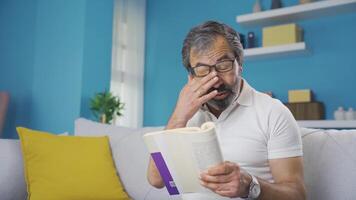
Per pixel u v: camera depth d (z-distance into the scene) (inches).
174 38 166.2
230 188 32.7
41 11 146.7
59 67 138.6
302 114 125.8
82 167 69.4
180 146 32.5
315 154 54.7
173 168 34.0
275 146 43.9
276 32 133.7
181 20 165.5
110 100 131.7
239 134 46.0
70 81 135.0
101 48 142.6
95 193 67.8
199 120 48.8
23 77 143.9
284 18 136.2
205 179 32.1
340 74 130.0
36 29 146.6
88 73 135.5
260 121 45.5
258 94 48.4
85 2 136.3
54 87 138.5
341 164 52.7
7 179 64.9
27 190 66.2
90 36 137.5
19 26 145.6
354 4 122.8
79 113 131.0
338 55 131.1
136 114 163.6
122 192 70.2
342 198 51.1
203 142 30.7
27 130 70.7
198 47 42.6
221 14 155.9
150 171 45.8
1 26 144.6
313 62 135.0
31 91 143.2
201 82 42.2
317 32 135.3
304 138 56.4
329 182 52.4
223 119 47.3
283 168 42.9
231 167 32.2
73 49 136.3
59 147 70.5
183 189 35.0
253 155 45.1
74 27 137.4
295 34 130.4
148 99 168.6
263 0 146.7
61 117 135.0
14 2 146.3
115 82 155.6
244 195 35.0
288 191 39.2
